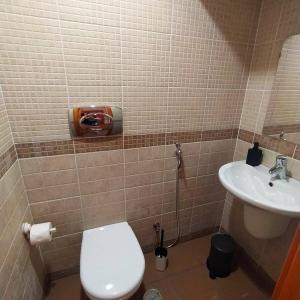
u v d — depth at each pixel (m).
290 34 1.18
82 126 1.14
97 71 1.11
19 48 0.95
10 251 0.92
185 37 1.23
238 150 1.65
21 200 1.10
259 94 1.42
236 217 1.74
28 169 1.14
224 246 1.48
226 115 1.54
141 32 1.13
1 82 0.97
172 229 1.74
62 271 1.48
